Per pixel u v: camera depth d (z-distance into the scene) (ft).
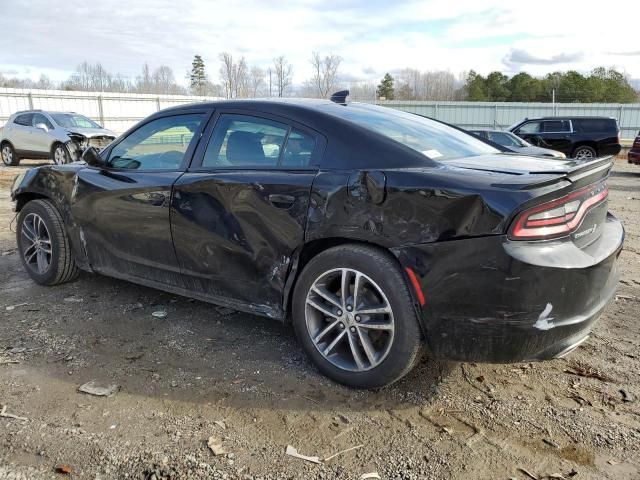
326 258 9.53
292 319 10.30
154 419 8.63
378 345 9.66
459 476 7.38
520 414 8.89
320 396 9.39
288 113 10.61
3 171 49.16
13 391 9.43
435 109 98.99
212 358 10.78
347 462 7.65
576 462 7.68
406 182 8.68
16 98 80.18
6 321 12.50
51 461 7.59
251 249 10.41
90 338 11.64
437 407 9.09
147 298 14.10
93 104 91.76
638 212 30.12
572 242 8.38
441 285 8.38
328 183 9.44
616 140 57.98
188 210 11.19
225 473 7.38
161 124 12.59
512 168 9.12
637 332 12.16
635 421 8.70
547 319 8.04
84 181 13.43
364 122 10.37
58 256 14.33
